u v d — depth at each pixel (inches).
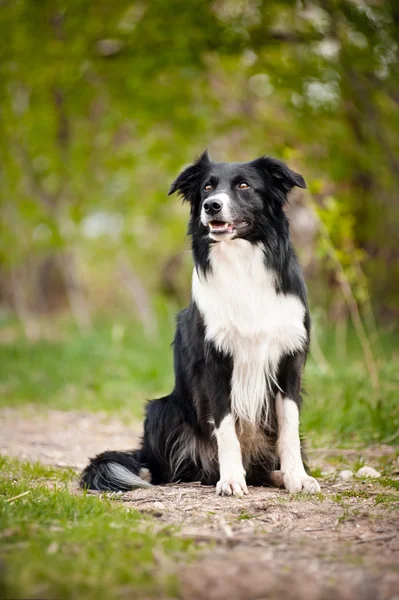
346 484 225.5
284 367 225.5
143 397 435.5
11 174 646.5
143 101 534.6
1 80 551.8
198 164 246.2
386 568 137.9
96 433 346.3
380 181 530.9
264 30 481.4
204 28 480.7
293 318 224.8
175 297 1016.2
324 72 483.5
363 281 382.0
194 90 545.0
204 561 142.0
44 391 450.3
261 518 178.4
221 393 223.3
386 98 513.0
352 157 518.0
